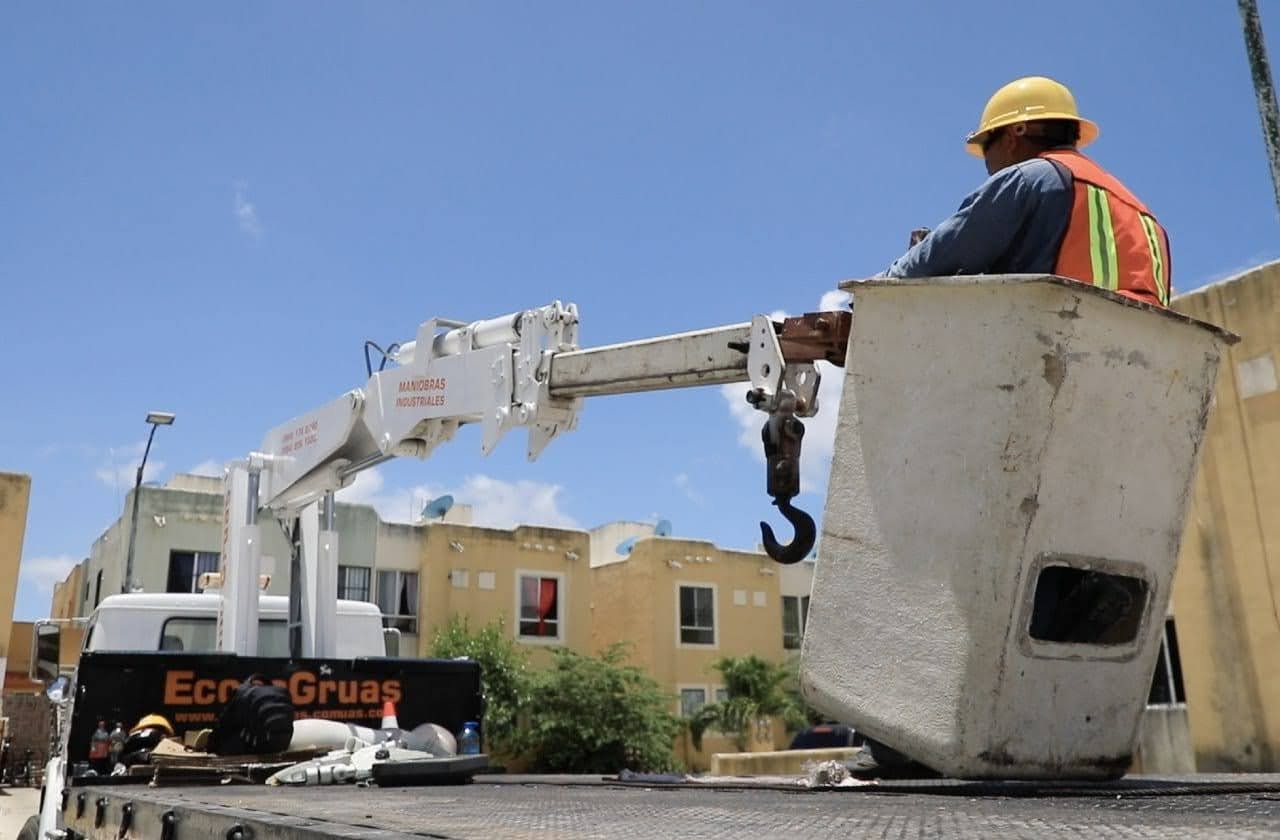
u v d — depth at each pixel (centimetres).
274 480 680
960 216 275
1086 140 312
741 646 3058
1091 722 241
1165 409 248
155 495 2286
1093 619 256
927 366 243
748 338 366
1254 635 1082
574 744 2453
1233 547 1109
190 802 276
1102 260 267
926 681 232
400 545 2620
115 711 545
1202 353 255
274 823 185
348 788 387
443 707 627
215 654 573
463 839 152
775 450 321
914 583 238
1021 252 273
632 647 2981
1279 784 252
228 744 520
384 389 593
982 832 146
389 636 794
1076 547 233
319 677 597
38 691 2798
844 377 260
